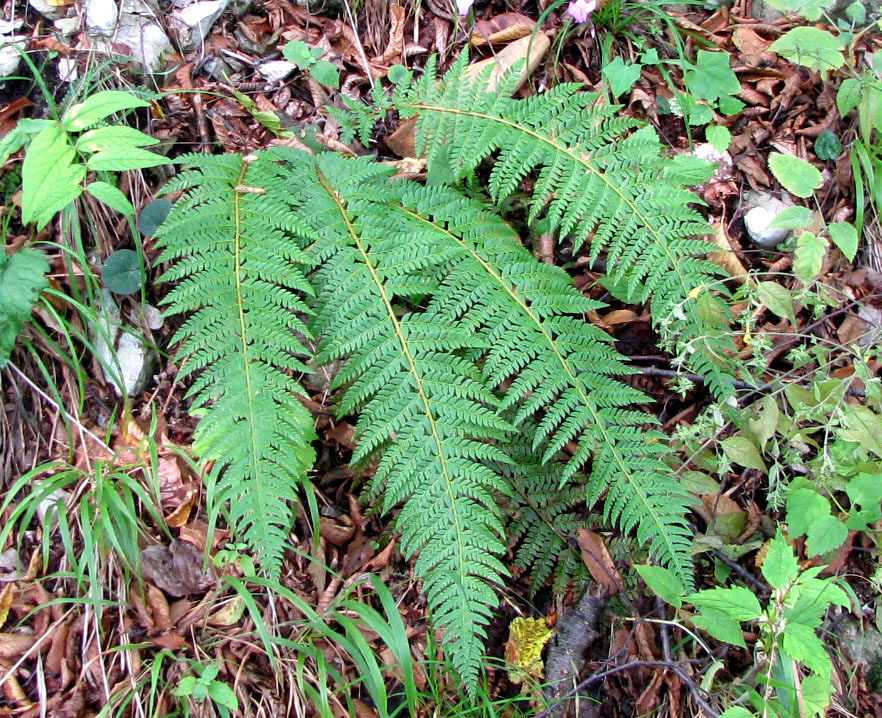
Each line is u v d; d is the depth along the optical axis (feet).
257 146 3.35
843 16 3.77
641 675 2.90
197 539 2.90
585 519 3.04
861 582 3.12
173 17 3.39
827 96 3.65
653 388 3.28
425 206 3.02
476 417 2.64
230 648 2.82
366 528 3.04
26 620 2.78
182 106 3.32
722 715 2.38
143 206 3.17
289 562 2.96
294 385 2.61
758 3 3.82
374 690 2.67
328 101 3.49
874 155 3.51
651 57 3.44
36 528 2.89
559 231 3.38
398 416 2.64
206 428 2.55
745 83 3.68
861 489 2.78
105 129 2.78
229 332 2.64
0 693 2.68
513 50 3.53
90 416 3.02
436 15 3.66
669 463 3.07
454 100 3.16
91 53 3.22
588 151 3.05
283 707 2.76
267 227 2.81
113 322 3.01
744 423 3.02
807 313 3.38
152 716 2.64
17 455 2.96
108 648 2.77
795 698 2.54
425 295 3.12
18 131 2.86
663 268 2.91
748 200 3.51
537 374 2.73
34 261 2.78
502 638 2.96
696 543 3.02
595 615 2.96
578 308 2.84
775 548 2.50
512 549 3.07
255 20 3.53
